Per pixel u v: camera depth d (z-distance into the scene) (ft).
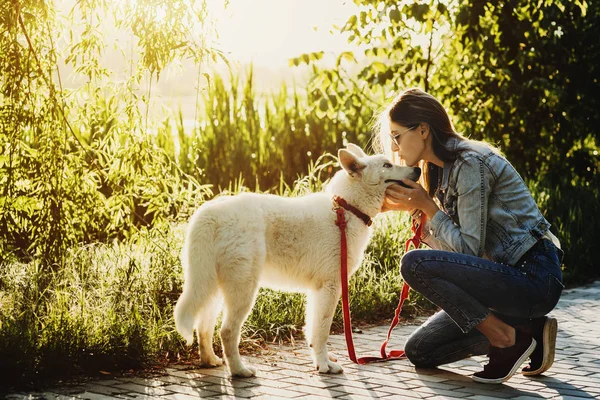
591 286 26.99
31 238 19.11
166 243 20.84
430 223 14.56
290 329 18.89
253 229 14.93
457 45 34.50
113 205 20.77
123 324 16.03
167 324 17.15
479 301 14.08
